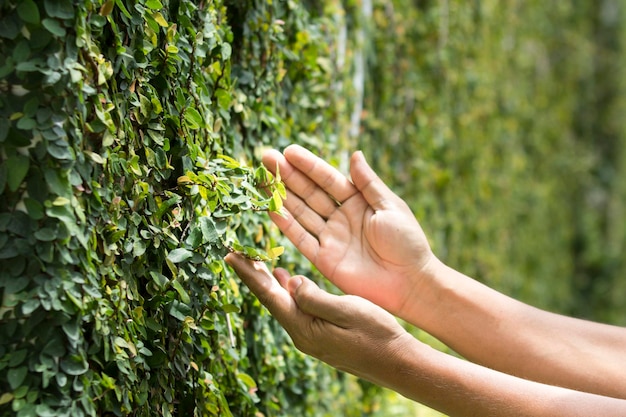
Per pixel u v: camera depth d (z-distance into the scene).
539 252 5.28
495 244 4.38
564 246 5.91
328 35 2.34
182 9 1.50
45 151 1.13
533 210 5.14
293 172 1.62
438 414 2.85
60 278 1.14
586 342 1.64
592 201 6.48
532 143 5.16
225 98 1.69
